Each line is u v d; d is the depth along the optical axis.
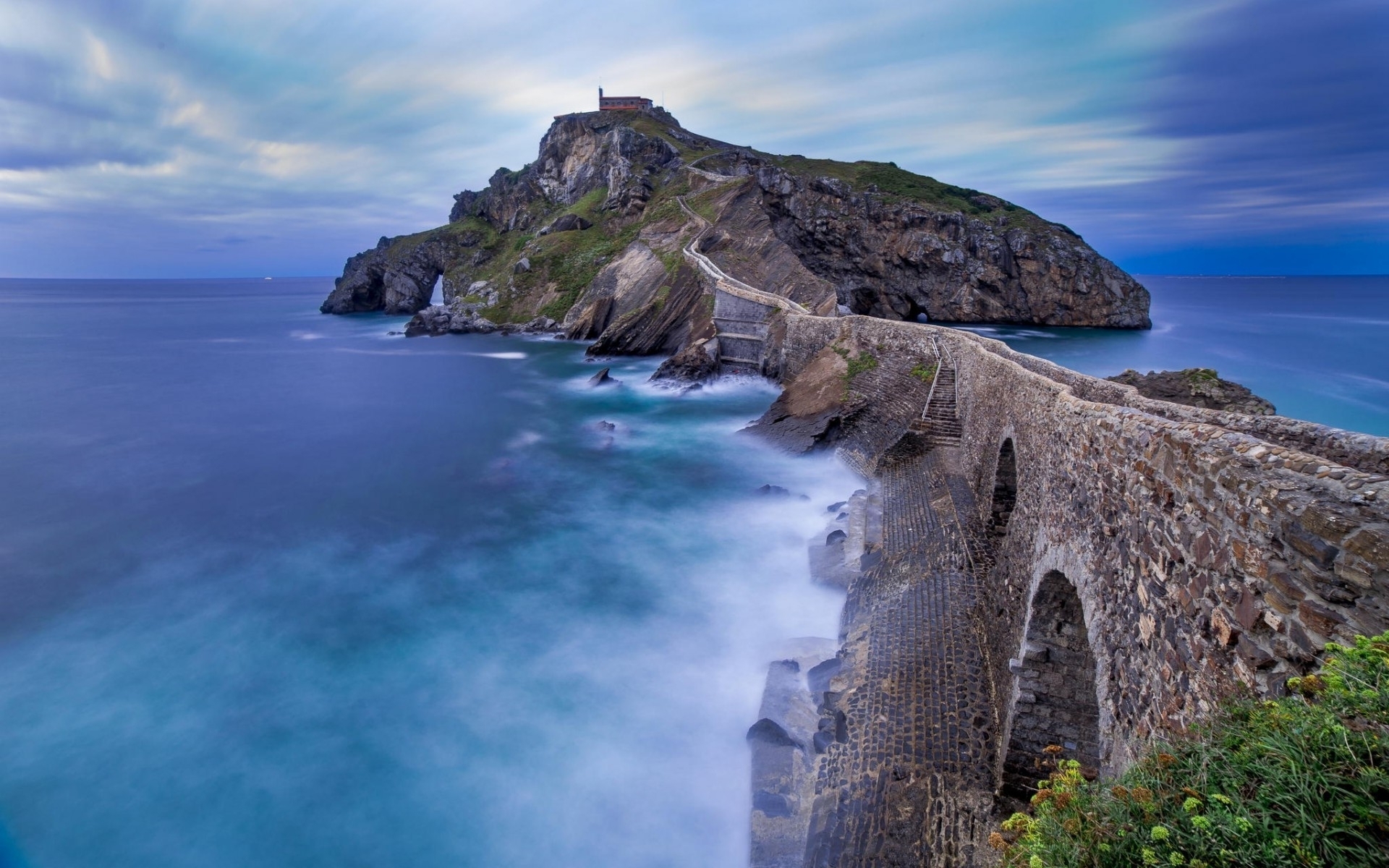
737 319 51.47
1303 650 4.51
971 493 20.05
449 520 26.38
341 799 13.46
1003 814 9.70
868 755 11.30
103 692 16.64
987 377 19.75
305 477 31.73
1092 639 7.97
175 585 21.72
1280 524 4.79
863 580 17.80
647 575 21.19
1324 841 3.33
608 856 11.92
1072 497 9.40
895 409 29.11
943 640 13.55
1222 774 3.98
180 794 13.69
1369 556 4.21
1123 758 6.59
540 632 18.44
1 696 16.50
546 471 31.94
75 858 12.48
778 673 14.59
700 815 12.43
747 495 27.28
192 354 70.69
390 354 68.69
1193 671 5.61
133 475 32.06
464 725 15.12
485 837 12.51
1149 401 11.34
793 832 10.63
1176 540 6.18
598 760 13.88
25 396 49.28
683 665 16.64
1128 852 3.90
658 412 42.94
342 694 16.34
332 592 21.05
